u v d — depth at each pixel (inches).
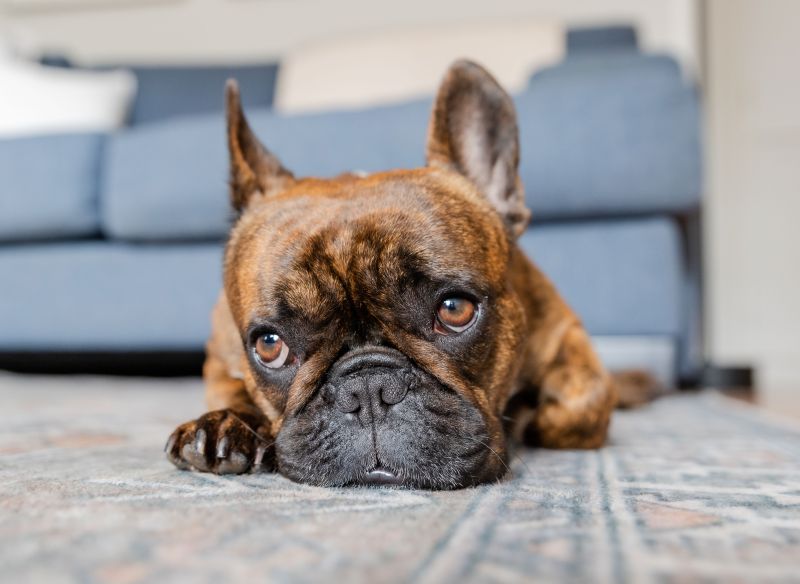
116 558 12.7
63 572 12.2
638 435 25.0
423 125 37.5
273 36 75.7
